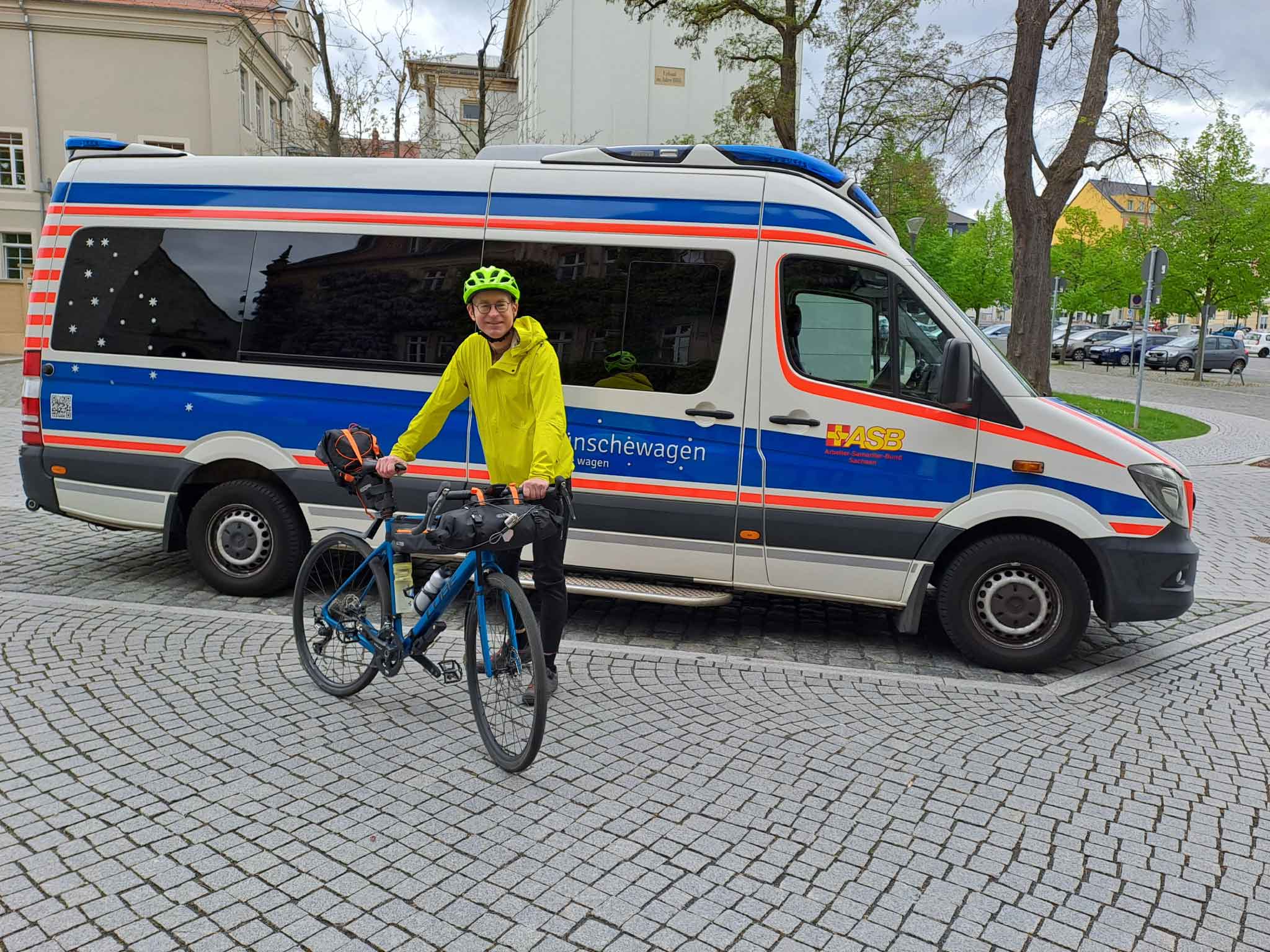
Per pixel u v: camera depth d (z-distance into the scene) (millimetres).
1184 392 28891
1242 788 3842
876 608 6418
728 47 24312
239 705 4238
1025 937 2791
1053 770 3939
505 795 3506
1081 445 5098
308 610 4488
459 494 3742
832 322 5238
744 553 5383
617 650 5238
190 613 5504
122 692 4312
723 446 5336
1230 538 9320
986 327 49094
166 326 5887
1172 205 18406
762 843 3240
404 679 4652
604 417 5441
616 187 5453
